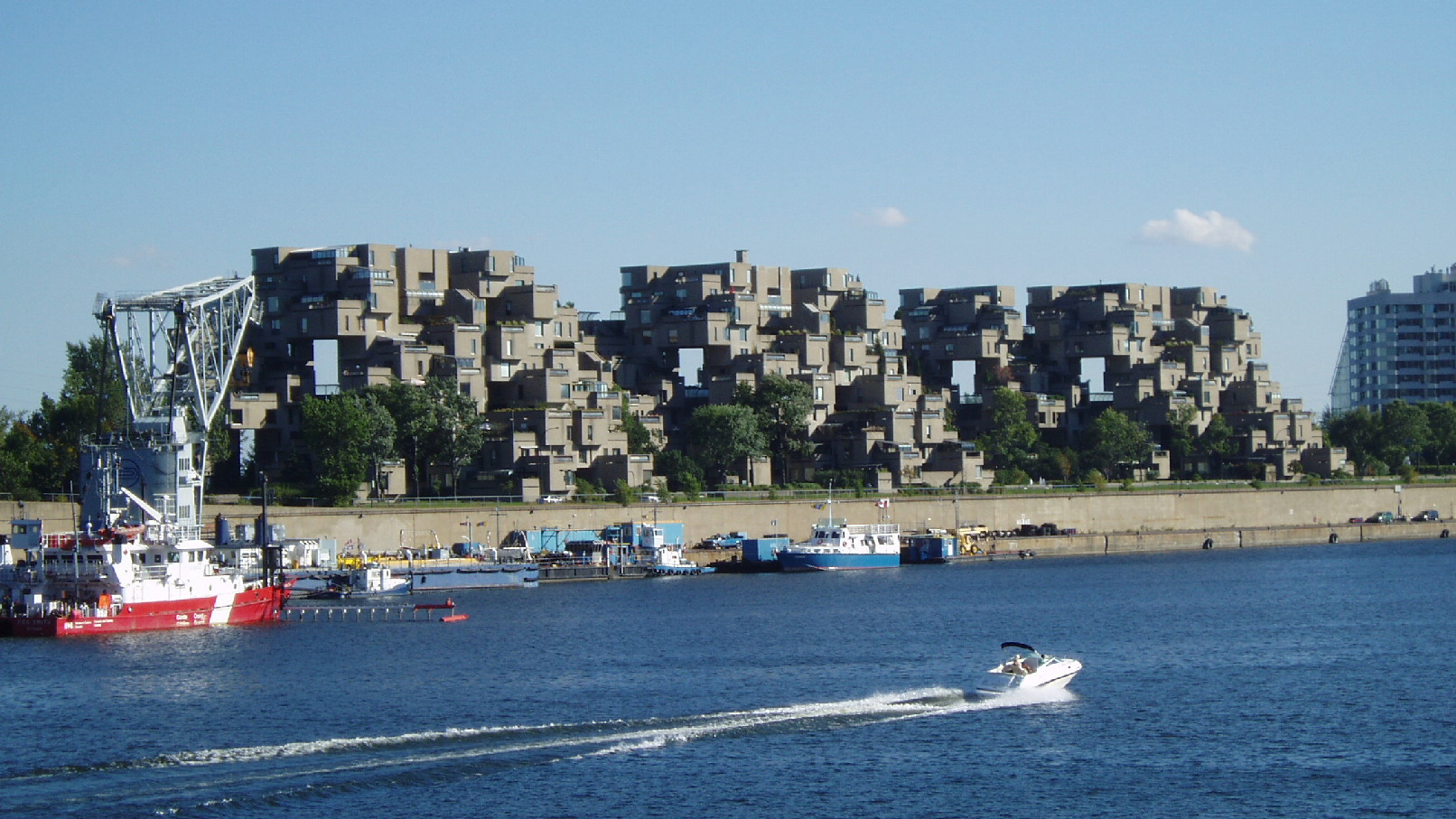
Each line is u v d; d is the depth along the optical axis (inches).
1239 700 4953.3
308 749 4133.9
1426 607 7677.2
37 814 3617.1
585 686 5211.6
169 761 4018.2
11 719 4719.5
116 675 5418.3
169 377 7691.9
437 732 4311.0
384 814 3681.1
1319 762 4180.6
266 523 7165.4
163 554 6589.6
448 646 6190.9
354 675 5428.2
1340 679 5359.3
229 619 6786.4
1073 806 3794.3
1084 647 6186.0
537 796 3826.3
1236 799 3850.9
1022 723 4554.6
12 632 6333.7
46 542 6830.7
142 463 7062.0
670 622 7047.2
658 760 4126.5
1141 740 4394.7
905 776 4015.8
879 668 5585.6
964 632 6658.5
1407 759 4217.5
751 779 3976.4
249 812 3681.1
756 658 5846.5
